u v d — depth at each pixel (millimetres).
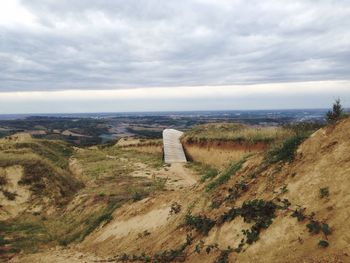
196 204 11023
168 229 11320
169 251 9562
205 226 9242
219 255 7719
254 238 7359
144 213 13945
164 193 14859
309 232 6457
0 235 17203
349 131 7762
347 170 6930
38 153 34812
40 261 13234
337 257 5609
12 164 24406
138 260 10242
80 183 26781
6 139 43656
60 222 18844
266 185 8672
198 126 43656
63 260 12758
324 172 7375
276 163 9148
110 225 15055
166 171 28141
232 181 10344
